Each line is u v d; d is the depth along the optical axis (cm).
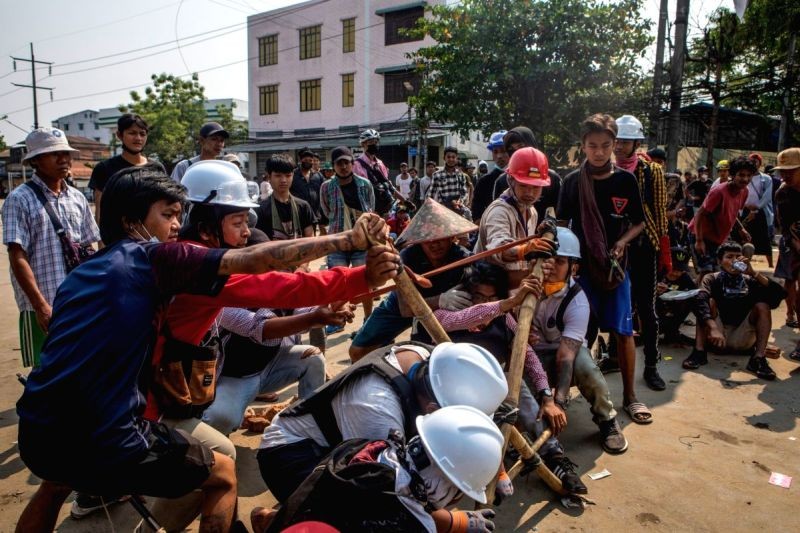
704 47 1559
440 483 179
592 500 303
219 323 280
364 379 215
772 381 465
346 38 2819
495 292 313
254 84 3234
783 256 595
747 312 509
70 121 7469
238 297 198
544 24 1286
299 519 175
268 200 507
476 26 1350
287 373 336
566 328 344
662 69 1321
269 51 3150
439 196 905
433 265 338
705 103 1947
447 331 301
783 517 288
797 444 361
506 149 492
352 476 174
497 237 327
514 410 240
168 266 181
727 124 2209
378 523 168
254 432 376
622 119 433
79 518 283
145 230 198
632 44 1291
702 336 504
